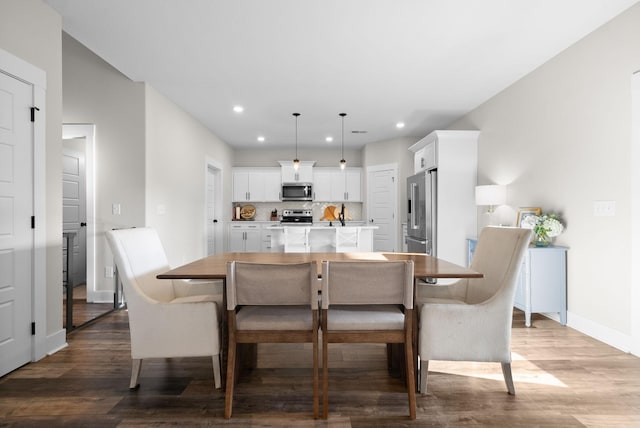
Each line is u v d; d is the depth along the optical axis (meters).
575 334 2.97
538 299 3.18
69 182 5.14
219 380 2.02
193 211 5.43
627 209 2.61
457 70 3.63
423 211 4.91
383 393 1.98
